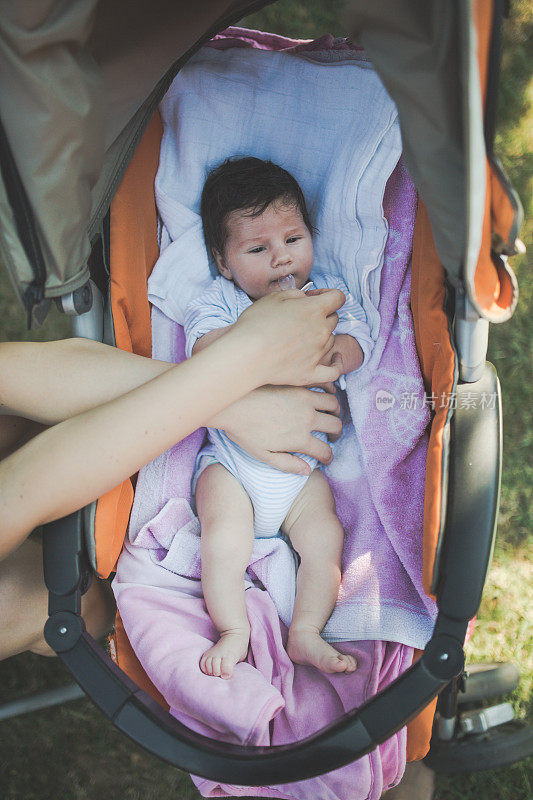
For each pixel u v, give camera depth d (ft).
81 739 6.63
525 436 7.83
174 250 5.95
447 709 5.53
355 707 4.31
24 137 3.74
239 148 6.08
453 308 4.56
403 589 4.91
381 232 5.67
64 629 4.26
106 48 4.30
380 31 3.32
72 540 4.38
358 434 5.35
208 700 4.35
